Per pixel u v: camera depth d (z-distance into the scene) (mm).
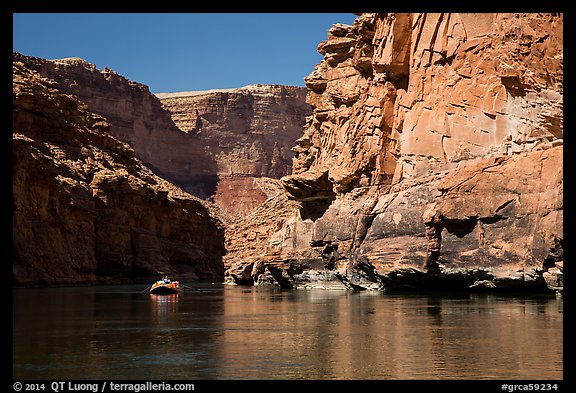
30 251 76188
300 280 65812
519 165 40531
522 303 35562
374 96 57031
